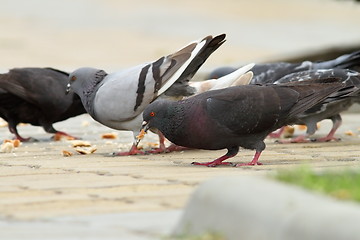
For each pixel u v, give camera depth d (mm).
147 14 50781
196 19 48469
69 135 15812
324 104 14477
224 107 11055
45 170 11039
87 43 40156
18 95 14859
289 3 56719
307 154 13039
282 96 11367
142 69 13039
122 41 40812
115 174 10586
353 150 13672
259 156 12133
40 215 7961
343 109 15062
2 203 8539
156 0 57000
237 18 49156
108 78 13375
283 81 15062
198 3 55688
